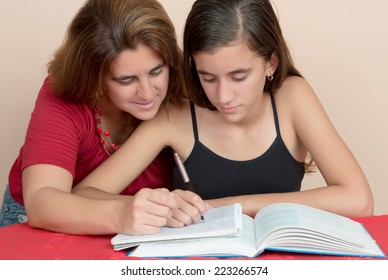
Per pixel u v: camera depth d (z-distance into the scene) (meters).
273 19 1.77
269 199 1.79
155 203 1.52
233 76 1.69
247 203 1.78
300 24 3.01
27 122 3.08
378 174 3.12
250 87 1.72
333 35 3.01
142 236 1.48
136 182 2.09
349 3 3.00
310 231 1.43
